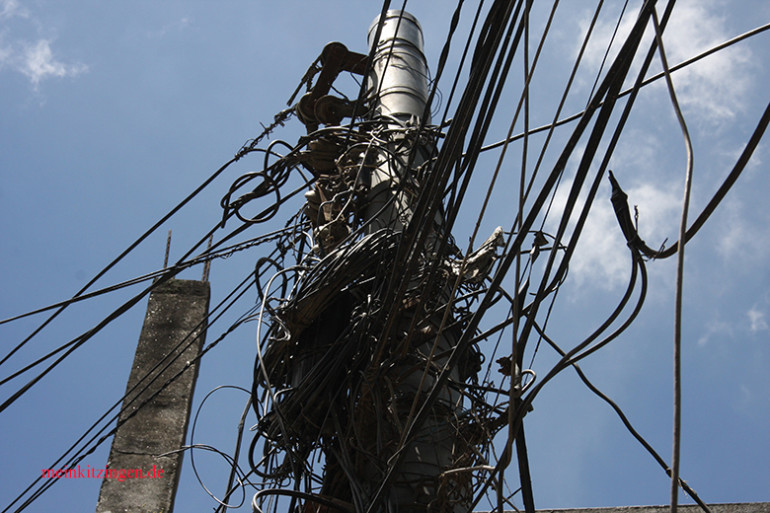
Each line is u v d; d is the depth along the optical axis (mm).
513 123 3582
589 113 3461
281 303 6441
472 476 5363
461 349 4199
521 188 3316
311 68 9180
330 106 8852
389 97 8273
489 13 3850
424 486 5148
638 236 3467
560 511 6949
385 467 5195
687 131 2523
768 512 6605
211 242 7562
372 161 7617
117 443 7672
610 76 3381
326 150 7898
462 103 4168
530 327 3730
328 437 6133
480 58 4000
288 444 5691
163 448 7684
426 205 4895
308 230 7785
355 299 6551
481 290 6059
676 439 2334
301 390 6043
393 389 5438
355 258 6156
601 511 6898
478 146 4238
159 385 8297
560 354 4875
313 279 6254
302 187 7918
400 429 5156
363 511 5008
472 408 5523
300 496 5340
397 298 5188
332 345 6066
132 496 7258
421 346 5809
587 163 3424
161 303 9086
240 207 7637
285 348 6449
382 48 8992
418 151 7301
